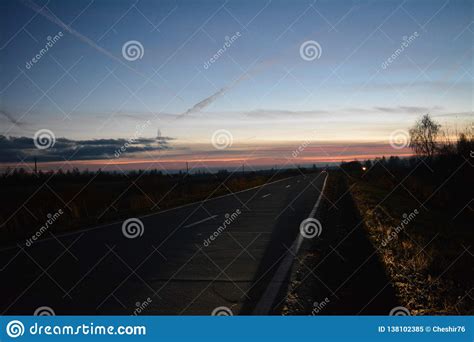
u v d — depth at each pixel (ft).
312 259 27.81
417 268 25.79
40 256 29.04
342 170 363.35
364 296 19.45
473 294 21.50
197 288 21.06
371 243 30.55
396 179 123.85
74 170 143.43
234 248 31.81
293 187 133.18
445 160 87.76
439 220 59.41
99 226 44.80
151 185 108.27
